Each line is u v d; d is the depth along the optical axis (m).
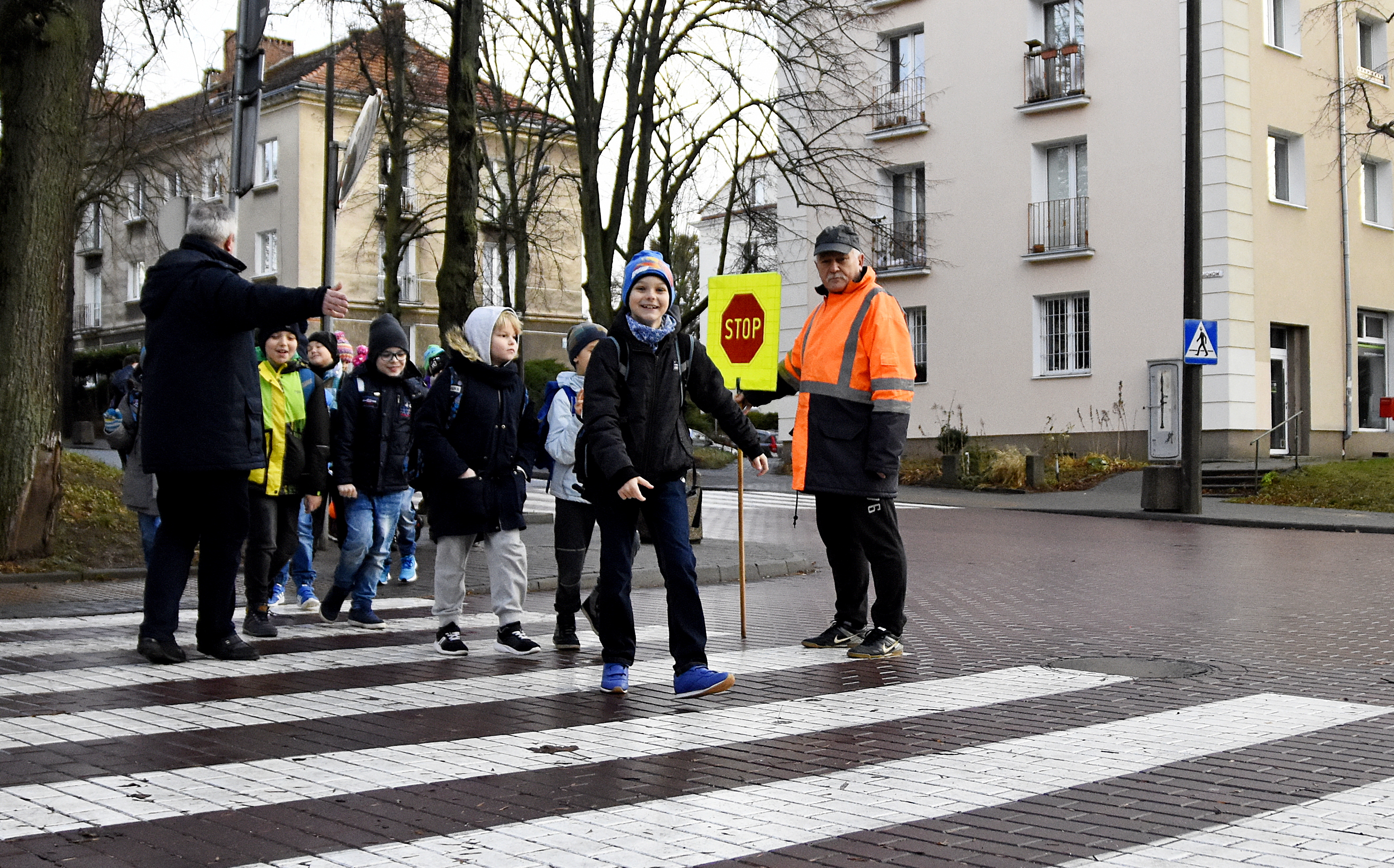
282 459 8.42
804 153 27.56
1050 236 29.84
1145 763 4.81
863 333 7.53
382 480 8.71
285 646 7.89
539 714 5.77
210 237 7.02
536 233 32.47
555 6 22.39
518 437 7.69
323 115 42.78
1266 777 4.59
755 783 4.52
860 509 7.48
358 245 43.00
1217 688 6.45
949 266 31.50
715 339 8.52
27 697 6.05
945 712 5.81
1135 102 28.55
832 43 23.95
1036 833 3.88
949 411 31.55
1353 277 30.52
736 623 9.31
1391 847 3.72
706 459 34.72
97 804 4.15
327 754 4.92
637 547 6.51
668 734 5.34
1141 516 20.70
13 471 11.86
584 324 7.89
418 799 4.27
